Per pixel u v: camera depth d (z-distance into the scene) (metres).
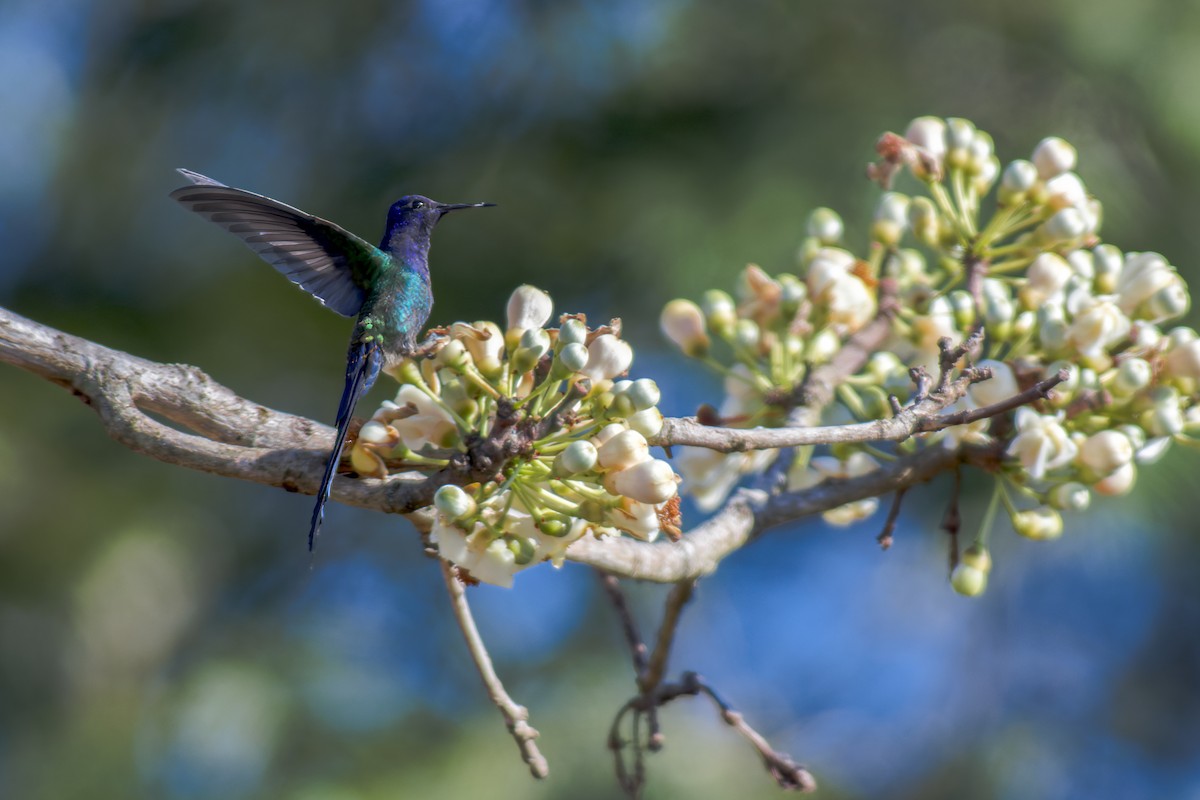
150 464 12.62
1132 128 10.99
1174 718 15.95
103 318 12.53
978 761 15.75
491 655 12.23
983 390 4.47
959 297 4.96
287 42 12.71
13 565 11.85
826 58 11.40
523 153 11.75
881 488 4.61
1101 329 4.45
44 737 11.70
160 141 13.12
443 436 3.62
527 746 4.01
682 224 10.72
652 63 11.68
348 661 12.10
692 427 3.62
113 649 12.10
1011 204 5.02
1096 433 4.54
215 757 11.43
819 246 5.49
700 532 4.37
